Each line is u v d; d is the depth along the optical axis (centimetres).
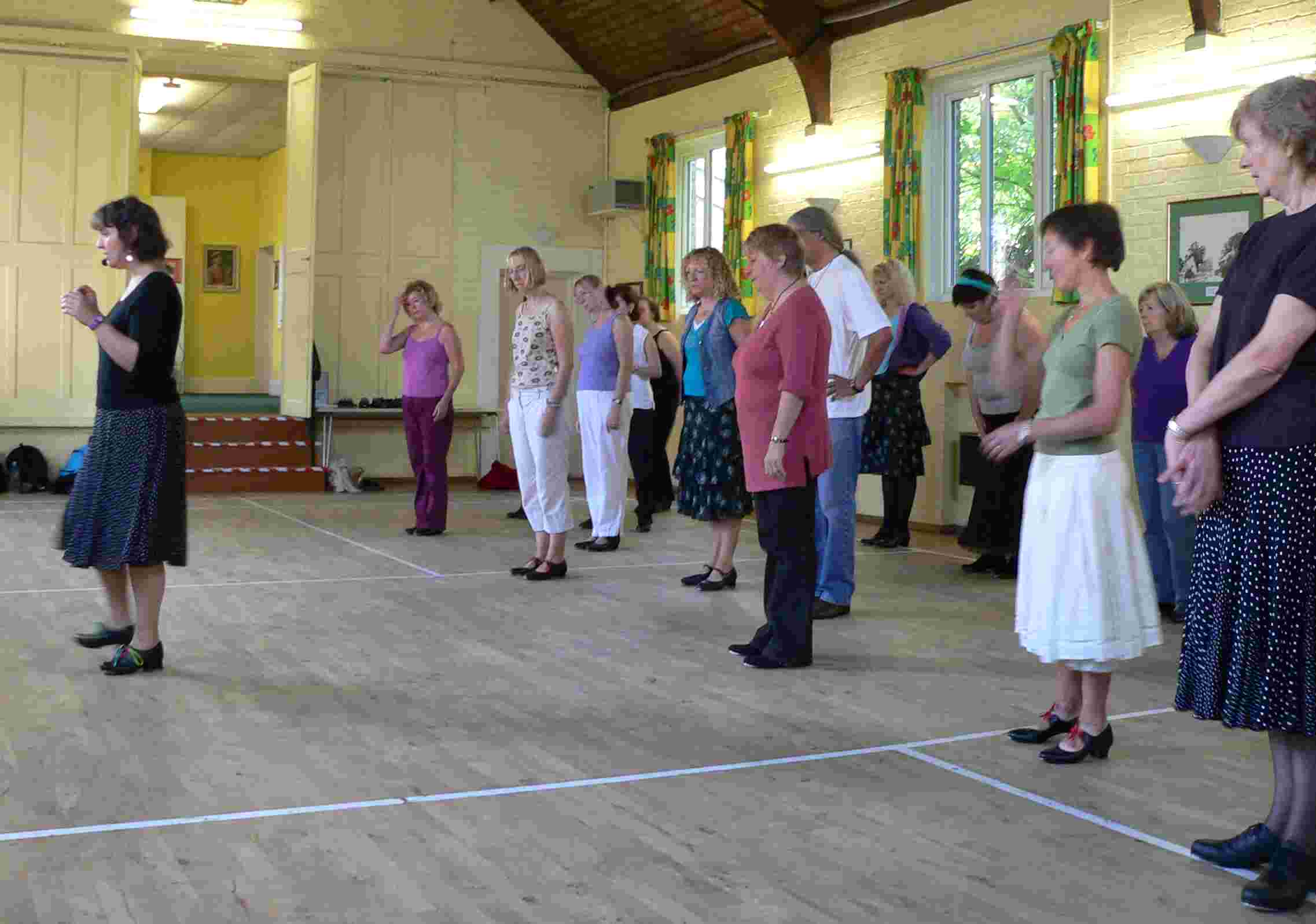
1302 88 249
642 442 876
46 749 355
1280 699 252
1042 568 341
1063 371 333
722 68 1202
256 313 1753
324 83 1284
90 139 1203
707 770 345
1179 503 263
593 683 443
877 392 815
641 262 1347
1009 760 357
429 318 856
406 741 370
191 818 301
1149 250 766
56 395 1202
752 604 598
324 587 637
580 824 301
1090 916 252
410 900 255
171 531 438
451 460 1333
